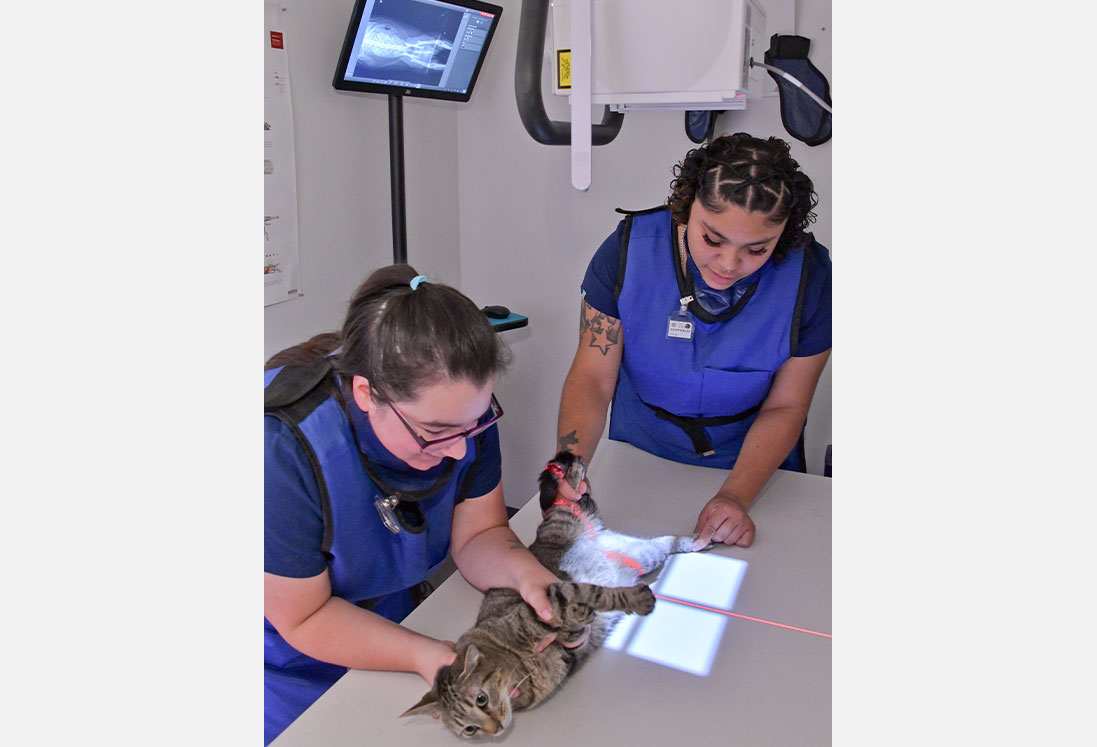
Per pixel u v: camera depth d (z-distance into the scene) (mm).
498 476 1270
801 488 1545
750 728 963
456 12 2207
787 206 1265
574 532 1351
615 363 1622
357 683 1046
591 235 2727
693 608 1190
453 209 2896
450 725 953
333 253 2457
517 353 2941
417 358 918
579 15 1420
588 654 1094
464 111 2814
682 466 1653
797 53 2092
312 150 2322
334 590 1146
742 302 1486
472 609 1195
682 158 2504
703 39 1431
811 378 1553
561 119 2590
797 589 1231
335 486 1050
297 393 1065
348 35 2021
